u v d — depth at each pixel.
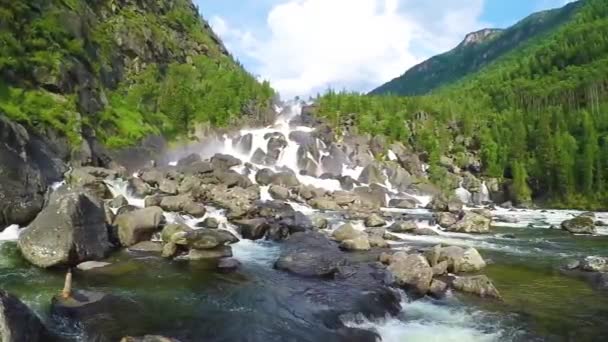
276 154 88.25
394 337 19.03
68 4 77.50
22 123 47.72
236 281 25.08
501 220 61.31
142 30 104.44
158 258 29.22
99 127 65.94
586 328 20.17
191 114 93.62
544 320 21.06
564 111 130.12
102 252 28.86
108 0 100.56
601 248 39.25
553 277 28.72
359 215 53.22
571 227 50.53
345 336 18.27
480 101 162.38
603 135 108.31
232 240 35.41
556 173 98.38
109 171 53.97
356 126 109.56
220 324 18.78
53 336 16.83
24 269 25.20
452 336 19.19
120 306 20.25
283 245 35.19
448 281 26.61
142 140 72.44
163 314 19.62
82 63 70.81
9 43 55.97
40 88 57.78
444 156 107.06
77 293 21.53
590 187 95.50
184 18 137.50
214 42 159.50
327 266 27.31
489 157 106.94
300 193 65.50
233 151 90.62
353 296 22.81
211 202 50.78
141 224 32.66
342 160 91.50
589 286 26.72
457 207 68.31
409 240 40.69
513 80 189.25
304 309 20.94
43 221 27.06
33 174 36.94
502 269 30.84
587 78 151.75
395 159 100.25
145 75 96.19
